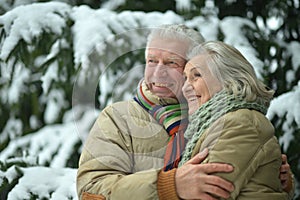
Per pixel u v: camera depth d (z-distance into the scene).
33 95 4.58
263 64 3.57
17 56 3.53
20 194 3.04
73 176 3.18
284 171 2.23
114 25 3.55
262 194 1.99
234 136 1.99
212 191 1.94
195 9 4.00
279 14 4.03
